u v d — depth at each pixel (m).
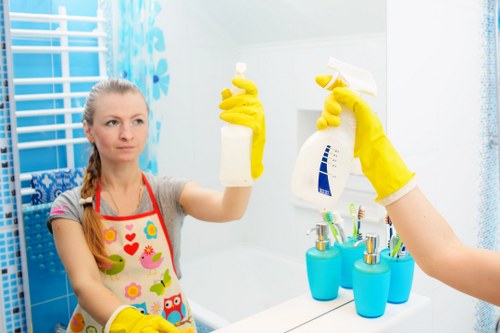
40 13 0.81
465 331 1.90
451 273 0.69
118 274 0.87
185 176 0.99
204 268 1.03
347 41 1.33
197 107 1.01
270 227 1.19
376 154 0.75
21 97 0.80
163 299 0.93
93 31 0.86
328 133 0.85
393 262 1.24
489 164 1.97
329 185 0.86
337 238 1.29
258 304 1.17
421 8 1.53
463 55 1.76
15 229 0.80
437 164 1.66
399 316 1.20
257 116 0.91
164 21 0.96
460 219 1.82
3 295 0.79
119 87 0.89
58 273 0.82
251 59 1.14
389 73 1.42
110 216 0.87
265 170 1.20
